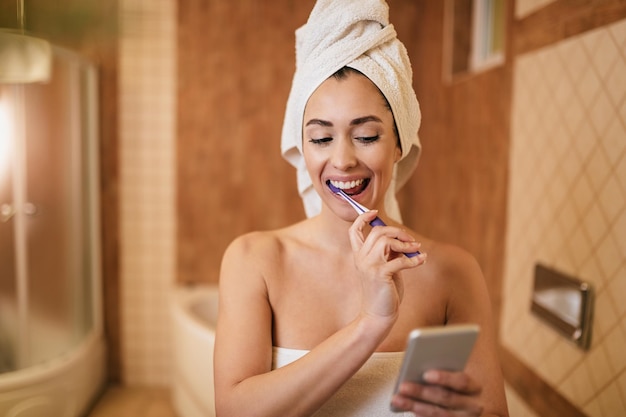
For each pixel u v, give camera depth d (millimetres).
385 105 667
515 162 1494
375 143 666
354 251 601
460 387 535
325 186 688
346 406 711
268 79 2545
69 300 2193
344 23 662
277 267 757
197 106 2531
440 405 543
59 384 2020
